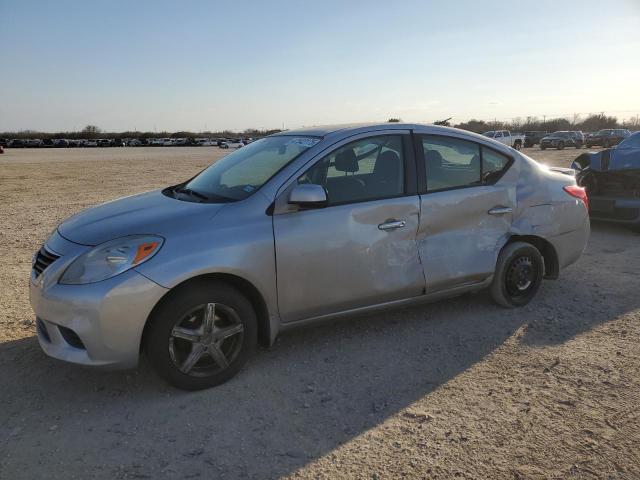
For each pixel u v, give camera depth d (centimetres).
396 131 414
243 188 372
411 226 404
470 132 456
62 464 269
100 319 303
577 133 4456
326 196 351
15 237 831
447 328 437
